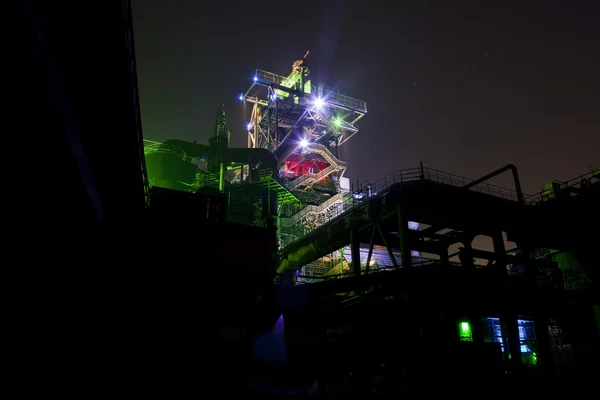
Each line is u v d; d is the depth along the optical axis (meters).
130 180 18.00
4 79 8.70
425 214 34.50
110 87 11.36
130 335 21.88
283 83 73.25
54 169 12.53
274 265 27.55
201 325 23.62
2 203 12.25
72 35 9.27
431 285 26.28
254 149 49.97
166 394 20.53
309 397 21.55
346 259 51.31
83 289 19.95
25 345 15.11
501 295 29.61
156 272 23.86
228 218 41.88
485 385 23.27
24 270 14.86
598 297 35.03
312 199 61.66
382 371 25.95
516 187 37.66
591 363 31.98
